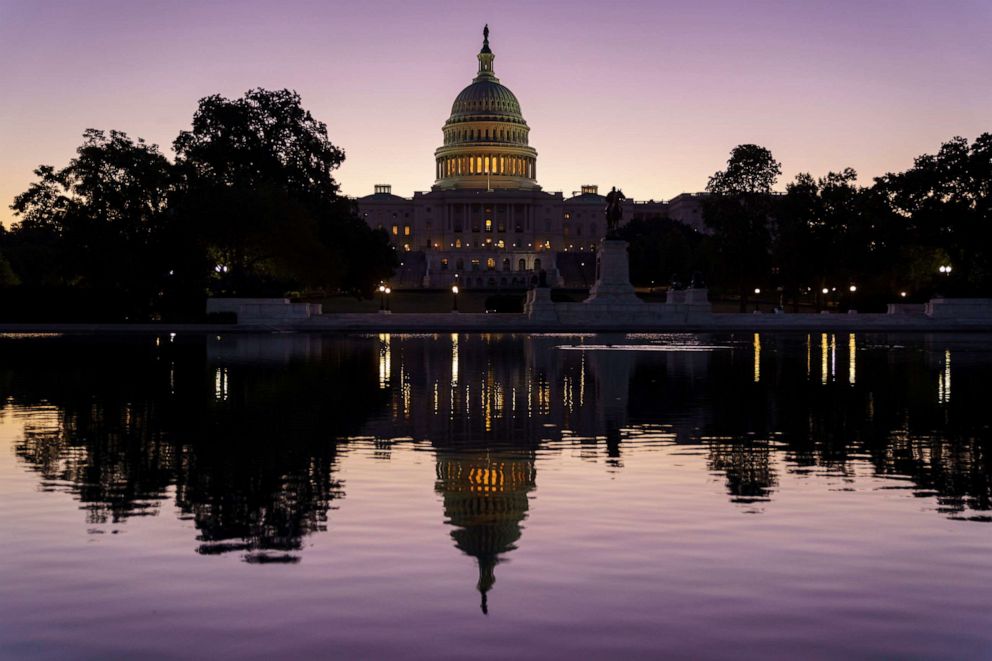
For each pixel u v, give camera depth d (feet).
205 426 86.28
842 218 415.03
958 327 313.94
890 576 43.01
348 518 52.85
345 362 162.61
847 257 398.42
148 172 332.19
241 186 338.34
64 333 283.18
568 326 309.83
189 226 327.26
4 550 47.09
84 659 34.68
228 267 357.20
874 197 385.09
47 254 384.06
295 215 335.26
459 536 49.16
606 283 337.52
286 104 411.54
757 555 45.98
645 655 34.86
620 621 37.91
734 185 423.64
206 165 388.78
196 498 57.77
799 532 49.98
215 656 34.83
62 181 330.54
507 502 56.34
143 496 58.34
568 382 126.41
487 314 361.10
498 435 81.15
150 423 88.33
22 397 108.99
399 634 36.65
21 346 213.46
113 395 111.14
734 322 336.70
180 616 38.50
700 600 40.09
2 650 35.40
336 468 66.69
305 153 412.16
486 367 151.43
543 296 344.08
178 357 176.04
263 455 71.56
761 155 420.36
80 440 78.59
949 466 67.67
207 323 313.32
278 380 129.29
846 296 449.48
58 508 55.36
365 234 427.74
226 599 40.34
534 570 43.73
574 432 82.89
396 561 45.11
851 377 134.82
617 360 167.94
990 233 351.67
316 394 111.86
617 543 47.93
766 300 545.85
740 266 422.41
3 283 408.87
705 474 64.59
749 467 67.10
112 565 44.75
